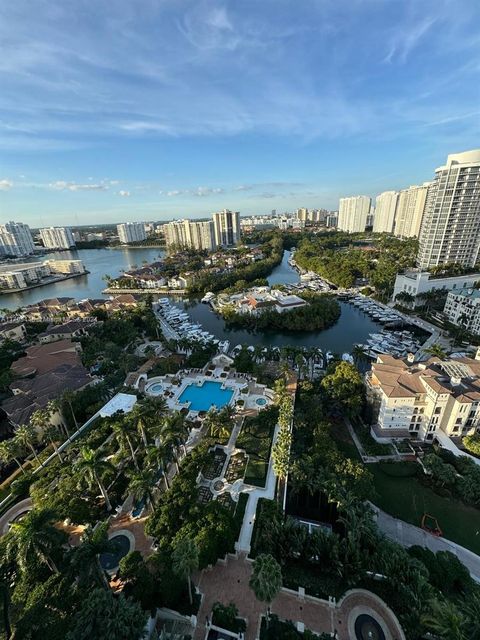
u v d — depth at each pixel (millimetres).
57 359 113812
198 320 186125
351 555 46719
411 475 68000
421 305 171625
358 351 115375
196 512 51562
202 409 90562
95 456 54562
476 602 39625
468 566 51406
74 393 87125
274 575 38938
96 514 56781
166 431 58844
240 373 108188
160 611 41656
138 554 45562
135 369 113750
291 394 93750
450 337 140625
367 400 87062
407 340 139250
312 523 57969
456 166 181500
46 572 43625
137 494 50906
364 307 183625
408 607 42594
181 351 129750
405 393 75875
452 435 74250
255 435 76875
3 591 41156
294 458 64812
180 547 41344
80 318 166875
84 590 39531
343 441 78938
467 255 197875
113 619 34250
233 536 49500
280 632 39938
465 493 60781
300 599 44531
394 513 60281
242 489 62594
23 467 70125
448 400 72938
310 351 113000
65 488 56656
